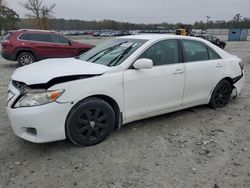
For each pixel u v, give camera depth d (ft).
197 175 10.41
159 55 14.15
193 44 15.90
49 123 10.96
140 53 13.37
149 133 13.92
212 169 10.84
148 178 10.16
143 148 12.37
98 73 12.09
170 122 15.46
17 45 36.58
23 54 37.22
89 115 11.98
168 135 13.78
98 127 12.41
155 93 13.92
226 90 18.04
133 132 13.96
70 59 15.29
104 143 12.70
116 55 13.75
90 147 12.32
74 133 11.71
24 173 10.32
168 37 14.80
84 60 14.75
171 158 11.59
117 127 13.26
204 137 13.67
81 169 10.64
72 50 40.14
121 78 12.58
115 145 12.56
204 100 16.83
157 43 14.14
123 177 10.20
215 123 15.52
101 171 10.54
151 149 12.30
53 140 11.32
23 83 11.36
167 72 14.16
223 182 10.02
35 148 12.14
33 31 37.70
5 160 11.16
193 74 15.43
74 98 11.34
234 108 18.25
